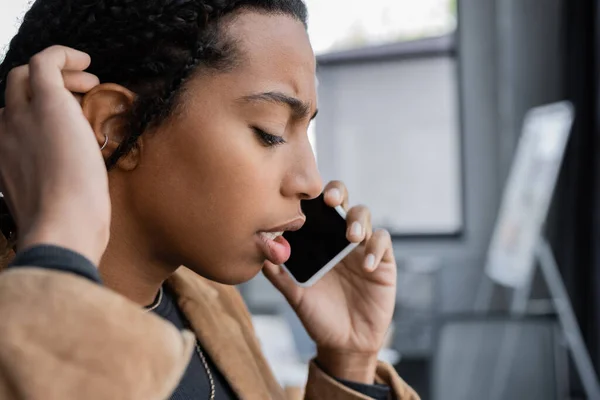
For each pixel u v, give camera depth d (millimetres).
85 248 442
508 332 3389
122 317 410
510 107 3426
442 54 3434
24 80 494
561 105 2740
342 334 874
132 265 604
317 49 3439
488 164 3461
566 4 3248
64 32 572
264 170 565
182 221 569
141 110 545
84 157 461
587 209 3127
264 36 562
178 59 543
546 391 3369
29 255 426
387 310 886
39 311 398
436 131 3463
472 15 3412
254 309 3383
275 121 564
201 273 602
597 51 3051
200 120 550
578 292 3164
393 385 894
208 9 543
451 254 3477
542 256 2965
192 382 688
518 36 3404
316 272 804
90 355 398
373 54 3438
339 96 3463
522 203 2938
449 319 3350
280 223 587
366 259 848
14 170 470
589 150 3115
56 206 445
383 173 3480
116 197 578
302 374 1933
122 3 551
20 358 389
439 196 3482
